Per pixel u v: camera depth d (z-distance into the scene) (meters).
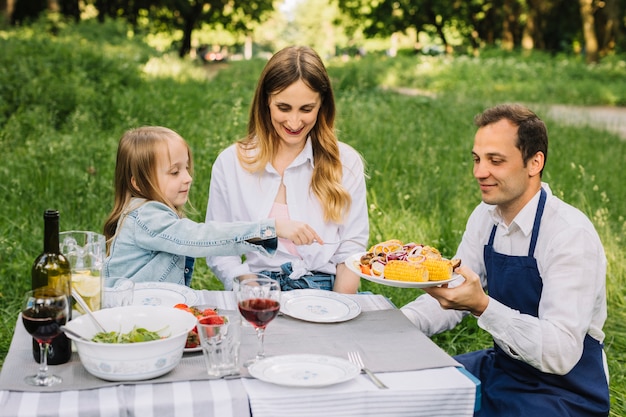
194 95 11.58
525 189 2.55
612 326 4.61
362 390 1.89
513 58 24.98
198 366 2.02
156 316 2.13
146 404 1.78
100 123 8.79
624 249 5.65
